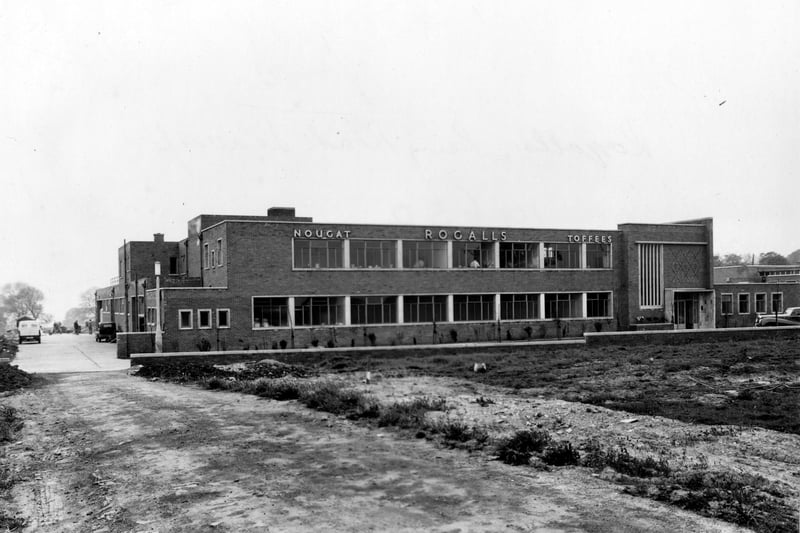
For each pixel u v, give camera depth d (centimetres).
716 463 1110
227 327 4366
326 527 849
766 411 1577
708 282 5856
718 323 5919
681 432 1360
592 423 1474
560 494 966
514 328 5253
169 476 1130
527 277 5312
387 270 4869
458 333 5050
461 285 5094
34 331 6662
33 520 938
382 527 844
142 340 4341
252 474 1124
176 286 5059
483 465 1153
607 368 2644
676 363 2666
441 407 1717
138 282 5784
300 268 4600
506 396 1955
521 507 910
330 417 1672
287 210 5647
